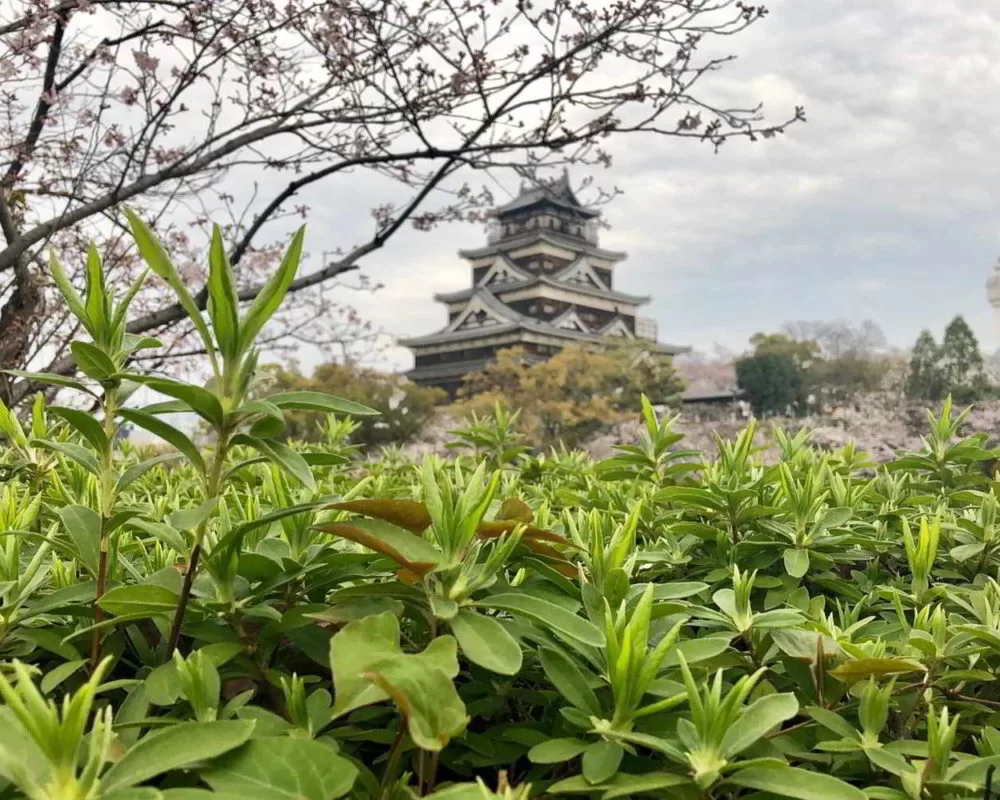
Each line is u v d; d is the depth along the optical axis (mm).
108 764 886
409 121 6469
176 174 6168
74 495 1766
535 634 1082
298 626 1107
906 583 1841
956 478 2402
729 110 6543
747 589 1243
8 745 796
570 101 6477
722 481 1877
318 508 1024
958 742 1259
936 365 35156
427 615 1054
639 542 1959
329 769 846
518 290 73250
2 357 5188
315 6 6180
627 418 46219
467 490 1062
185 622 1128
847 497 1955
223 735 828
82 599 1163
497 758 1080
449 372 72875
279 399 998
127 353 1131
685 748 935
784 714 913
